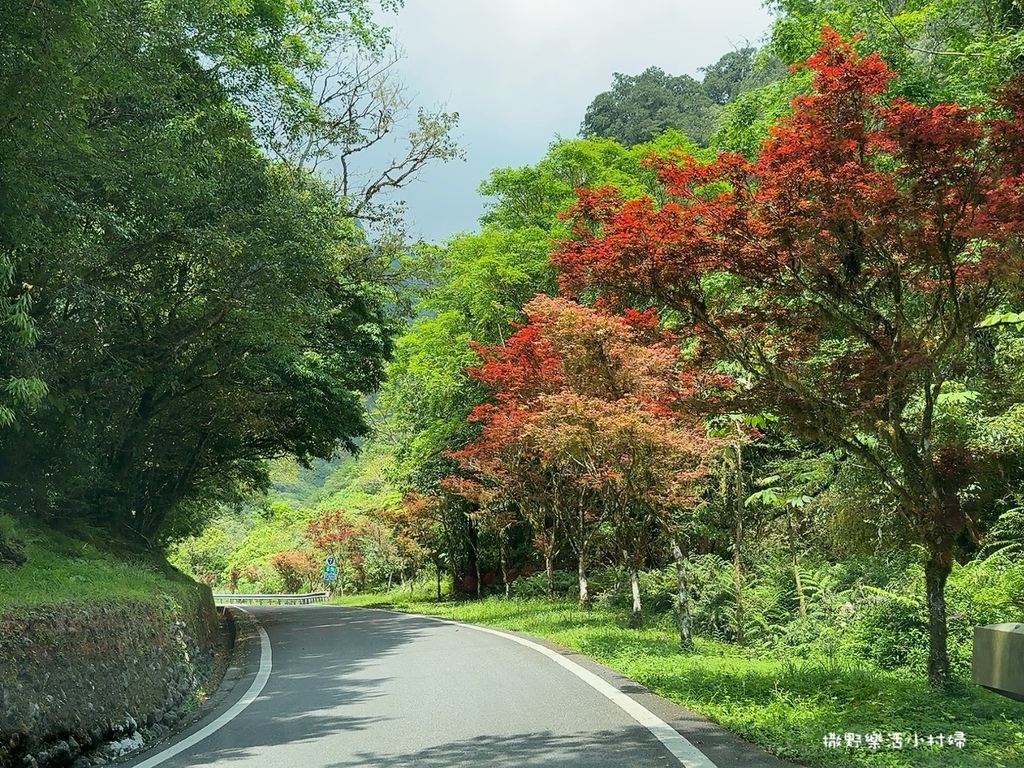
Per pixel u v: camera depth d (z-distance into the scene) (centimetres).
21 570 1067
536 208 2964
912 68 1709
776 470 1827
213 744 780
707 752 638
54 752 715
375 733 784
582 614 2042
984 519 1404
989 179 714
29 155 1052
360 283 2520
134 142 1288
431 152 2794
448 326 2933
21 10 841
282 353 1842
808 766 592
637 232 823
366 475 6378
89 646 859
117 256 1492
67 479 1830
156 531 2672
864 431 961
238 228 1634
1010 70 1550
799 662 1183
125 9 1212
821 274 819
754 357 904
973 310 784
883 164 852
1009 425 1123
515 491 2380
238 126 1644
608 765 609
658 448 1332
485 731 763
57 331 1457
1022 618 1184
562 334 1336
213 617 2036
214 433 2542
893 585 1427
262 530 7150
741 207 793
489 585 3600
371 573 4875
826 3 1833
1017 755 614
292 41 1847
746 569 1898
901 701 802
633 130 4909
